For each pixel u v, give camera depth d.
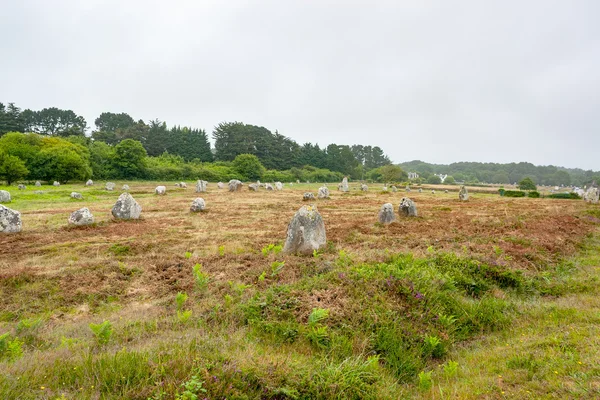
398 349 4.93
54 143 63.41
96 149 70.69
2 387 3.24
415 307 6.09
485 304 6.62
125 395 3.18
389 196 39.94
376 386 3.85
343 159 127.19
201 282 8.11
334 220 19.09
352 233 15.08
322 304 5.94
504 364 4.30
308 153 121.81
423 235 14.66
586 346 4.33
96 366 3.71
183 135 104.00
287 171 97.25
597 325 5.18
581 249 12.47
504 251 10.97
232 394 3.32
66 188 41.69
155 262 10.41
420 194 48.34
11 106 83.88
